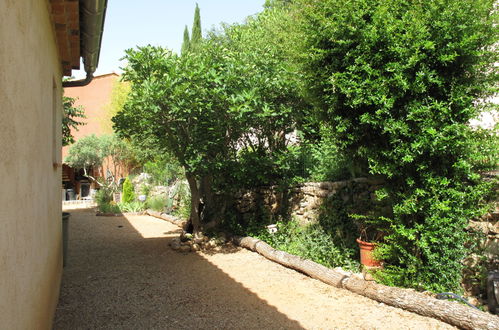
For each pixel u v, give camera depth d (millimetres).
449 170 4289
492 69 4160
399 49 4039
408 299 3959
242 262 6223
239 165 7469
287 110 7344
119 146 17984
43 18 2994
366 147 4762
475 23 3934
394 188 4676
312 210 7055
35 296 2270
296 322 3777
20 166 1843
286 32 8547
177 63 6621
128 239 8586
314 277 5203
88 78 6168
